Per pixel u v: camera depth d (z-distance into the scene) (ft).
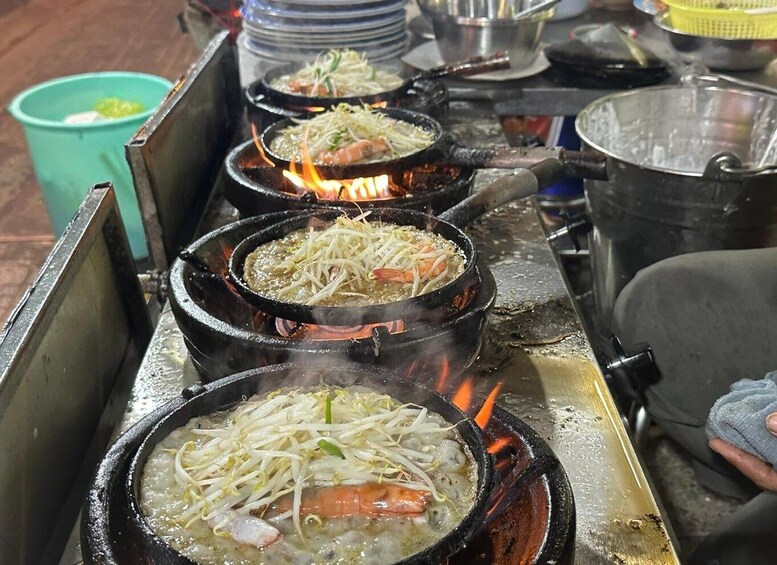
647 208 3.37
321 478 1.44
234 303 2.25
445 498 1.44
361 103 3.44
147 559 1.37
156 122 2.97
